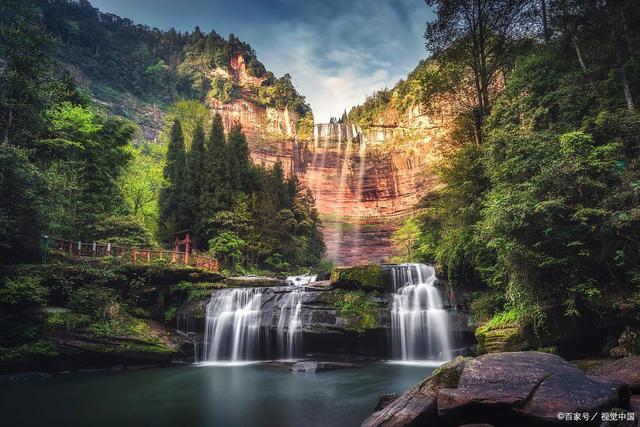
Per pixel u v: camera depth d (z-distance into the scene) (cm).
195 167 3728
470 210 1764
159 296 2109
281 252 3984
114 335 1725
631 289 1055
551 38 1922
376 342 1883
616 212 998
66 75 3108
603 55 1498
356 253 8381
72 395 1267
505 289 1518
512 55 2248
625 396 607
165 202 3672
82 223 2431
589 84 1457
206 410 1082
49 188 1800
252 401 1169
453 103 2384
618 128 1184
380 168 8988
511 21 2142
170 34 14850
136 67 12769
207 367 1770
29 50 2066
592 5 1513
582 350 1199
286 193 4594
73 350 1623
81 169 2581
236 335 2030
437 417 689
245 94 12438
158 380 1485
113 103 10569
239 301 2095
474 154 1833
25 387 1385
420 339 1836
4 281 1611
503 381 642
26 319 1638
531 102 1612
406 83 9681
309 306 1978
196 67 13362
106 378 1527
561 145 1162
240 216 3541
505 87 1967
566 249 1132
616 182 1105
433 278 1997
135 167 3812
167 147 4662
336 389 1304
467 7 2198
